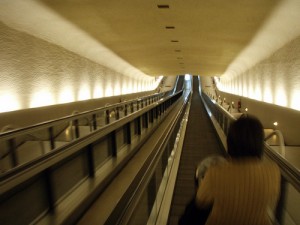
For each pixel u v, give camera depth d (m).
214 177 1.29
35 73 7.17
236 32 7.64
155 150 2.90
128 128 5.60
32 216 2.33
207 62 15.28
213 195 1.28
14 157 3.68
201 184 1.34
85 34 8.10
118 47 10.41
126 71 17.64
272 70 9.07
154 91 32.69
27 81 6.82
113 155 4.57
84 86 10.76
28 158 4.28
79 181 3.25
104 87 13.48
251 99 11.52
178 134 6.84
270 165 1.33
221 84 28.19
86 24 6.98
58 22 6.54
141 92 23.34
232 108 15.30
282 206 2.30
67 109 8.50
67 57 9.03
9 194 2.06
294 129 6.38
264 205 1.28
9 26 5.77
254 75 12.03
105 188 3.38
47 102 7.89
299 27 5.88
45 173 2.54
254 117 1.37
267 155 2.31
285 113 7.04
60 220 2.34
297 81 6.81
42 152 4.71
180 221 1.43
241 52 10.70
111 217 1.46
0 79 5.86
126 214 1.50
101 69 12.90
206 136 9.08
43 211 2.48
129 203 1.61
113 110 8.75
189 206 1.41
